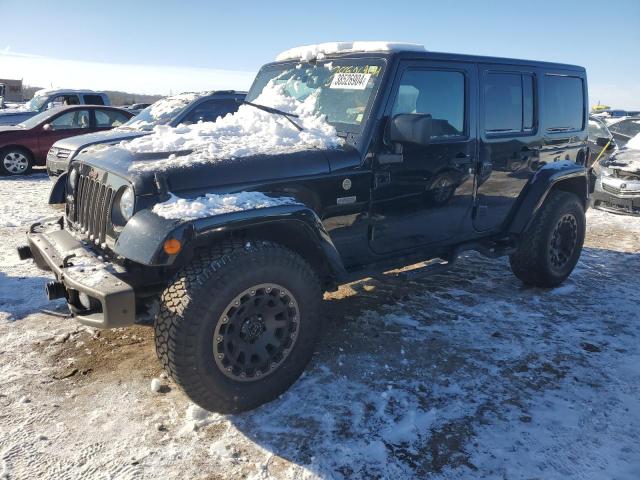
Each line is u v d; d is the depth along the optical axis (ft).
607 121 44.96
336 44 12.74
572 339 13.00
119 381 10.55
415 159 12.02
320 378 10.85
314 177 10.45
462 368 11.44
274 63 14.51
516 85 14.56
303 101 12.79
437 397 10.30
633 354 12.28
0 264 16.88
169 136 11.50
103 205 9.95
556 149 16.28
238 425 9.29
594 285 17.10
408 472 8.25
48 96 48.85
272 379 9.70
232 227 8.81
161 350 8.79
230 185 9.57
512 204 15.19
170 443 8.76
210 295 8.60
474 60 13.24
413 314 14.23
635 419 9.73
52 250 10.52
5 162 37.17
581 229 16.80
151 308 9.66
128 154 10.15
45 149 38.40
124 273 9.18
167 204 8.82
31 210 25.16
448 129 12.83
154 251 8.20
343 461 8.45
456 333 13.14
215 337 8.78
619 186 27.58
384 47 11.75
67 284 9.02
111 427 9.11
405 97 11.77
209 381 8.87
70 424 9.14
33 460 8.22
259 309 9.39
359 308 14.55
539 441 9.04
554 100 16.06
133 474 8.02
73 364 11.12
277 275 9.32
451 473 8.25
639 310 14.98
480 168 13.64
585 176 16.93
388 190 11.69
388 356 11.85
